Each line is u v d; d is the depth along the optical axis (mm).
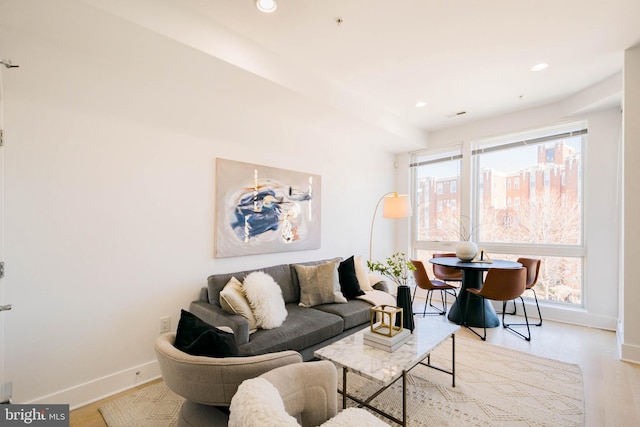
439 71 3000
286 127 3514
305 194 3689
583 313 3619
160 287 2479
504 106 3924
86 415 1961
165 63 2275
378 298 3205
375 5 2062
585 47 2605
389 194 5055
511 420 1892
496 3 2055
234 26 2266
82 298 2098
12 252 1844
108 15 1739
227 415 1309
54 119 1993
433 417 1923
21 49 1883
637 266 2635
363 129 3943
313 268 3131
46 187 1961
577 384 2307
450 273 4449
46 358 1952
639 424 1848
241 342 2094
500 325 3680
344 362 1746
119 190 2270
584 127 3717
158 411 1990
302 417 1302
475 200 4562
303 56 2695
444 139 4793
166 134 2525
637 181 2633
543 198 4008
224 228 2883
